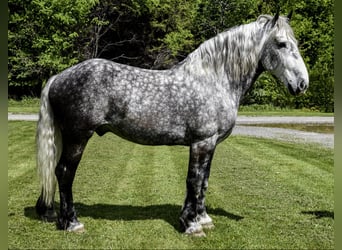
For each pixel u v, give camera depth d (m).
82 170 7.67
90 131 4.14
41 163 4.25
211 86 4.20
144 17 27.50
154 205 5.52
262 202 5.74
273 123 17.66
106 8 25.50
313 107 25.62
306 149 10.53
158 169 7.90
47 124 4.23
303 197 6.03
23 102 23.84
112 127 4.24
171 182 6.85
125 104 4.10
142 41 27.23
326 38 25.77
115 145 10.75
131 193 6.12
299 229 4.72
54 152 4.28
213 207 5.47
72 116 4.11
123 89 4.11
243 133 13.90
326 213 5.31
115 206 5.43
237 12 26.16
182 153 9.76
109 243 4.15
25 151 9.45
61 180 4.24
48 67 23.61
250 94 25.64
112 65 4.21
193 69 4.22
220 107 4.19
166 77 4.23
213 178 7.14
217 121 4.19
